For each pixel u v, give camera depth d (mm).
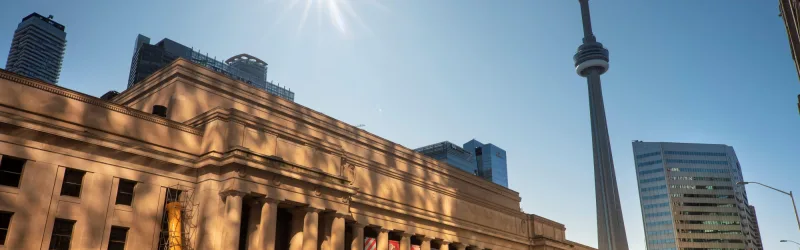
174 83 61312
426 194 77750
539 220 102938
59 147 44312
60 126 44250
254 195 50969
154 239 47906
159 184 49375
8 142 41750
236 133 52781
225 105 64812
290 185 53719
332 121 75500
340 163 62906
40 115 44438
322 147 61125
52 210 42750
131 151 47656
